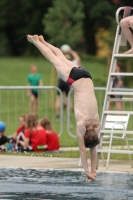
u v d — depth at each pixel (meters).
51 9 83.50
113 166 22.98
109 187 17.83
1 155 26.66
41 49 18.80
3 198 16.36
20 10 102.88
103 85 59.94
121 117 23.83
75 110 18.00
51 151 28.28
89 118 17.75
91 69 82.19
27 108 51.31
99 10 96.69
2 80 75.31
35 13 102.75
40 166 22.81
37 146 28.06
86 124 17.73
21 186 18.22
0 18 102.44
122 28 22.98
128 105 48.59
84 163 17.81
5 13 102.69
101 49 95.81
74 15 83.44
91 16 97.12
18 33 103.19
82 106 17.88
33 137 28.16
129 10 23.44
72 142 33.16
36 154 26.91
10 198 16.36
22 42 103.00
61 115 32.91
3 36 103.25
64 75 18.30
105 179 19.33
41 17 102.62
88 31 100.75
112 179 19.31
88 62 90.06
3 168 22.03
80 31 84.12
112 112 22.69
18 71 82.94
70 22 84.69
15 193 17.11
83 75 18.23
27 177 19.78
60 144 32.34
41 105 53.00
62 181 18.95
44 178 19.56
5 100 56.50
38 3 102.44
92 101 17.95
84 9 98.00
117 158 26.00
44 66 88.62
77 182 18.77
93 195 16.80
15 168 22.00
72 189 17.75
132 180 19.11
